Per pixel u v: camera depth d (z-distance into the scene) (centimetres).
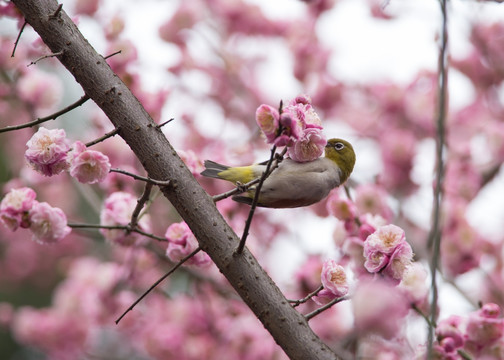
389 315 575
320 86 1041
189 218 420
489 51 1001
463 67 1037
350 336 752
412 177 958
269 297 406
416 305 579
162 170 424
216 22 1067
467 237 863
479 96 1037
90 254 1276
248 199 590
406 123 1020
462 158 966
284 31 1079
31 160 447
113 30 748
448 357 529
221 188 877
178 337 886
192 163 595
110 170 426
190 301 916
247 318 888
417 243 808
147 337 896
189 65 1012
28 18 435
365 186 797
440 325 555
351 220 626
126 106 430
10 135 1142
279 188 569
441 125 471
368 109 1046
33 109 871
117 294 938
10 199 542
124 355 1102
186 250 545
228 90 1039
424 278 575
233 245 414
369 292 570
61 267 1222
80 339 971
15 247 1283
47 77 870
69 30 436
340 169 625
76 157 444
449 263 870
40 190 1094
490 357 569
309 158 454
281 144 382
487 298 880
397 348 755
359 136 1030
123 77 743
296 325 400
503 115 1022
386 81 1037
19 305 1318
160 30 1004
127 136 430
